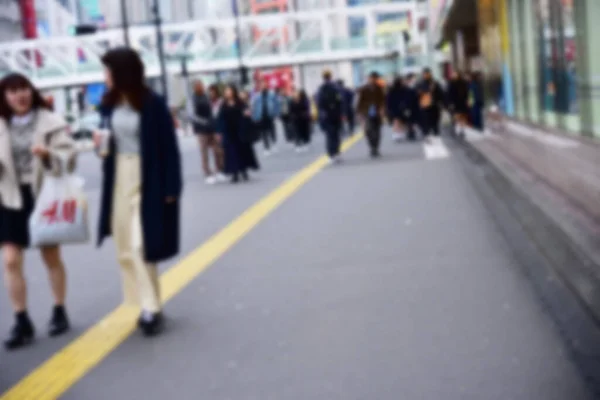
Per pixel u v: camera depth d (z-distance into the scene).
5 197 5.97
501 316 5.70
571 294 5.81
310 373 4.80
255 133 18.09
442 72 48.28
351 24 131.00
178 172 6.00
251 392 4.57
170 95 31.44
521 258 7.56
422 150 23.50
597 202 6.90
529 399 4.13
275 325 5.95
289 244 9.38
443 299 6.31
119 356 5.54
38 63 88.75
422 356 4.95
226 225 11.34
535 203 9.38
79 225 6.13
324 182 16.23
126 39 45.81
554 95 9.38
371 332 5.55
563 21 8.80
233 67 76.00
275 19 78.00
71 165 6.16
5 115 6.07
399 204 12.21
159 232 5.93
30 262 10.02
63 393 4.86
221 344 5.58
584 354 4.63
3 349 5.98
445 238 9.02
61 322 6.32
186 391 4.70
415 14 79.56
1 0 107.25
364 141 30.75
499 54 15.48
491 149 17.34
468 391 4.31
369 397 4.33
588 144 7.36
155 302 6.05
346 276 7.42
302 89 27.89
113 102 6.06
